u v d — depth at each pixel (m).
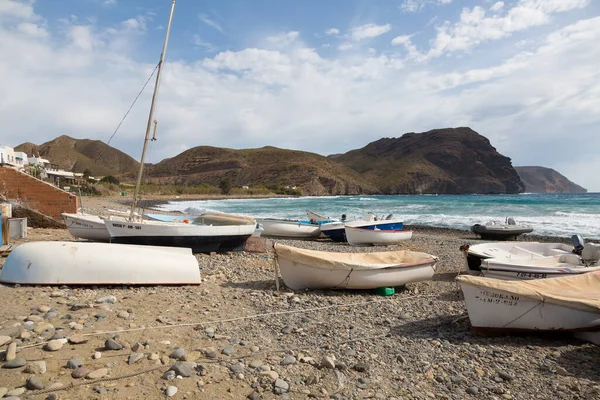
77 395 3.66
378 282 8.55
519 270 8.41
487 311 6.18
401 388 4.50
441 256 14.76
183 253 8.91
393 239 18.52
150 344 4.96
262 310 7.04
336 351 5.38
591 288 7.03
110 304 6.44
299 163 176.12
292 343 5.58
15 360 4.09
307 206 61.34
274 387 4.20
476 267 10.48
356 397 4.20
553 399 4.41
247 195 120.75
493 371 5.05
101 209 28.23
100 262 7.61
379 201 80.12
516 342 6.09
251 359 4.88
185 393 3.88
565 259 10.06
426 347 5.73
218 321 6.24
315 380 4.41
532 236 24.02
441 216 39.56
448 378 4.80
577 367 5.21
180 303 6.98
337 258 9.13
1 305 6.00
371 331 6.28
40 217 15.61
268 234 20.70
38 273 7.21
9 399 3.43
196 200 86.00
